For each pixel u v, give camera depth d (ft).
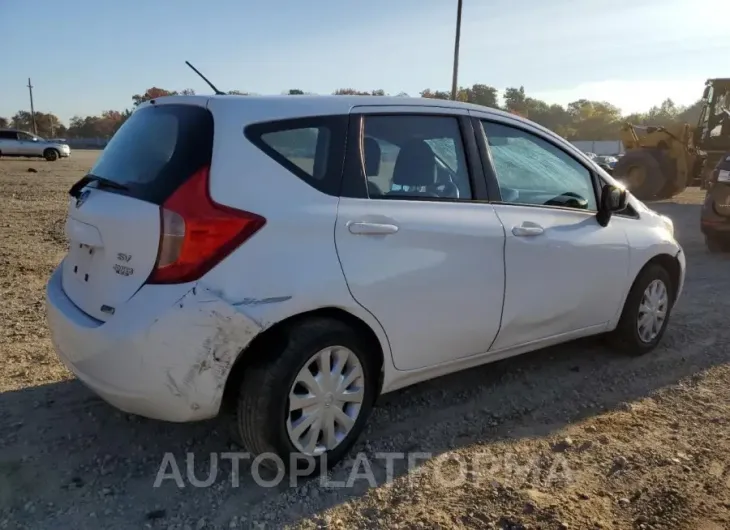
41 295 20.21
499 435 11.93
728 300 21.36
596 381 14.43
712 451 11.39
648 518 9.47
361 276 10.24
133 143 10.80
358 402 10.68
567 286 13.56
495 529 9.18
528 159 13.35
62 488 10.02
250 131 9.82
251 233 9.36
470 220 11.78
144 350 9.09
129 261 9.55
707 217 29.48
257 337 9.64
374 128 11.08
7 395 12.97
